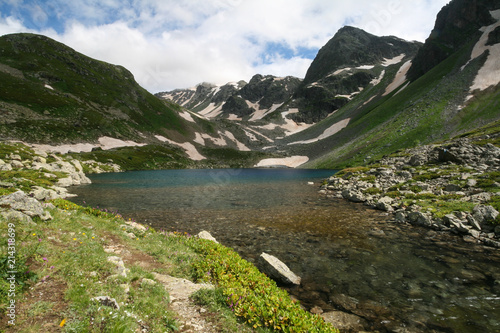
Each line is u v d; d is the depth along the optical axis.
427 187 29.78
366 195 33.38
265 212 26.25
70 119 130.00
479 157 37.66
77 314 5.34
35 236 8.67
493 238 15.95
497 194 22.02
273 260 12.24
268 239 17.53
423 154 47.44
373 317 8.57
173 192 41.66
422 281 11.15
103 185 50.72
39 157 57.31
